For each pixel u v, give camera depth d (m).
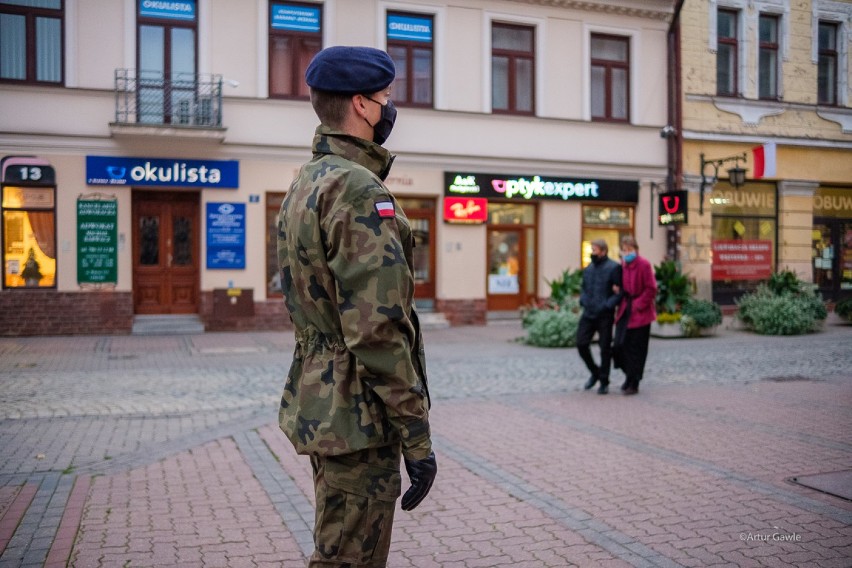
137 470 5.67
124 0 16.23
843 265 23.05
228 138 16.98
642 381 10.17
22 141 15.73
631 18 20.27
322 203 2.10
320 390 2.16
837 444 6.41
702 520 4.46
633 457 6.00
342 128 2.26
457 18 18.72
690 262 20.83
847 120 22.56
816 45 22.27
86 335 16.17
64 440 6.67
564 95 19.75
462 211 18.80
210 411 8.08
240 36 17.02
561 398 8.88
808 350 13.88
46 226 16.03
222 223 17.03
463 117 18.83
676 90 20.58
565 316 14.93
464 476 5.50
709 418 7.58
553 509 4.71
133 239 17.00
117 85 16.09
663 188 20.72
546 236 19.73
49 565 3.79
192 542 4.14
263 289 17.36
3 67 15.71
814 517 4.49
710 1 21.05
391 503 2.21
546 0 19.31
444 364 12.14
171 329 16.69
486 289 19.42
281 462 5.89
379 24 18.03
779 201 22.02
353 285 2.03
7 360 12.32
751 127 21.50
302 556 3.95
